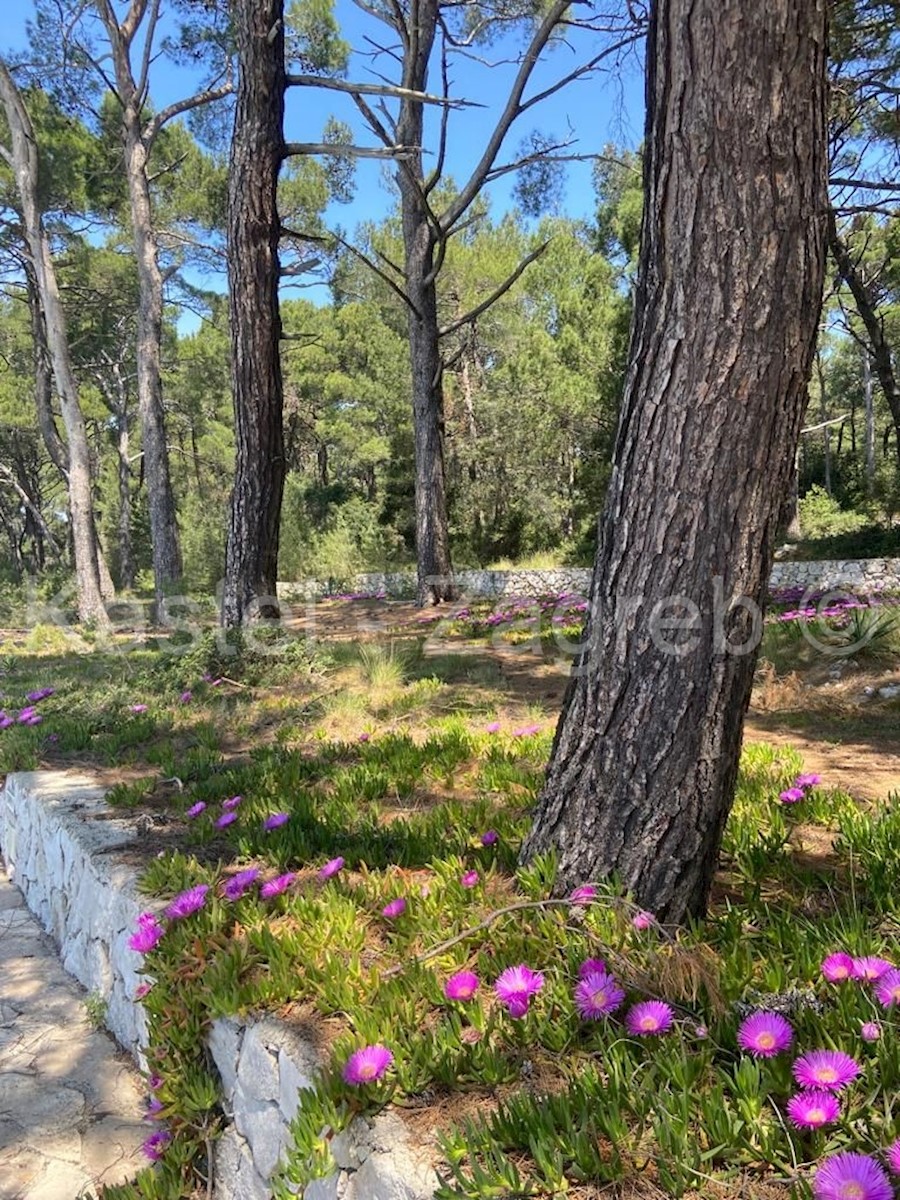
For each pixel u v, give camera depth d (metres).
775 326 1.94
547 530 25.27
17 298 21.56
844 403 35.28
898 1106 1.43
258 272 7.37
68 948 3.81
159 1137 2.29
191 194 19.64
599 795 2.28
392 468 27.36
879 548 16.30
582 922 2.13
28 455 33.75
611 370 21.48
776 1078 1.50
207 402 32.44
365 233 24.70
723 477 2.02
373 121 10.80
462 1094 1.70
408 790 3.87
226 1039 2.22
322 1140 1.68
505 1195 1.37
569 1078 1.65
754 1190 1.34
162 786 4.47
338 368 33.56
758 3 1.83
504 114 9.57
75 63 16.55
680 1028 1.68
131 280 22.56
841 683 6.12
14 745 5.56
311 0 15.98
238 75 7.17
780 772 3.82
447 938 2.27
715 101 1.89
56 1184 2.43
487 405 25.16
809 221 1.93
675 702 2.13
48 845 4.17
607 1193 1.37
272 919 2.59
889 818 2.89
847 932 2.05
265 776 4.14
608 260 24.75
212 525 26.02
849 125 10.42
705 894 2.27
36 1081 2.92
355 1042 1.82
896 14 8.41
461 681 6.88
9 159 15.36
